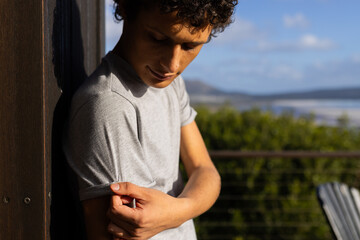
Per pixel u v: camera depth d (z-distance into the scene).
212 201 1.02
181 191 1.08
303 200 4.21
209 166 1.15
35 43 0.79
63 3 0.95
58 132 0.91
